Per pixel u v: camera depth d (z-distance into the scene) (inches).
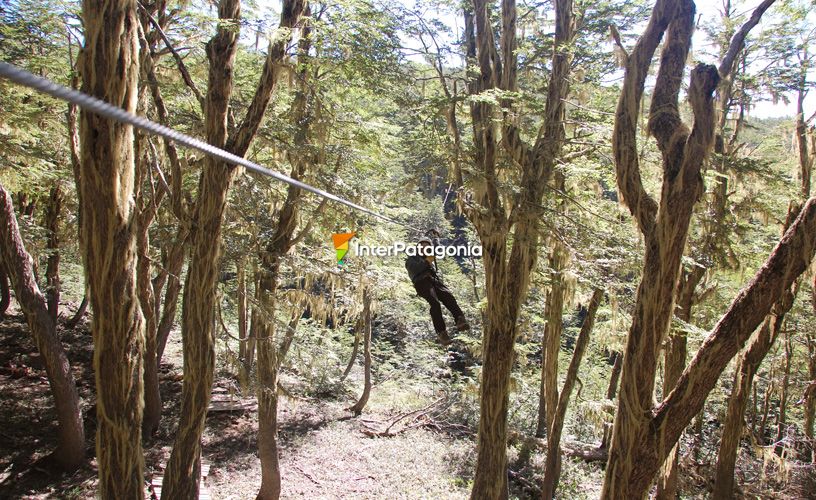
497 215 440.5
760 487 664.4
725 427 564.1
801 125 519.2
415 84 488.4
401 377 1048.2
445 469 669.9
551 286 550.3
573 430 905.5
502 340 451.8
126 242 237.6
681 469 686.5
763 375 922.7
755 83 540.4
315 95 438.0
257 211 481.7
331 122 461.1
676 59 244.7
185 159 456.8
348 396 958.4
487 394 456.8
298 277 512.4
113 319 238.8
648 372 237.8
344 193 492.7
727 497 558.6
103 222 231.6
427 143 467.8
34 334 522.6
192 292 330.3
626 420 240.5
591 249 474.9
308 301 518.3
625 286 468.1
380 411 903.1
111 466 244.8
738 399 552.7
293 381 869.8
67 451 541.0
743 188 524.4
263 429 519.2
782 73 543.2
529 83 551.2
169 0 520.7
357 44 418.6
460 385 892.0
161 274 684.1
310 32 411.8
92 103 47.4
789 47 541.3
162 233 559.2
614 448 244.4
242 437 694.5
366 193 518.0
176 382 828.0
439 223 1036.5
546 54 454.9
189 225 346.3
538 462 739.4
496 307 450.0
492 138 434.6
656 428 234.5
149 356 650.8
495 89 395.2
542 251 529.7
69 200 715.4
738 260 549.0
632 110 259.3
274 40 331.6
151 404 655.8
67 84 480.7
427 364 1050.1
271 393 480.7
